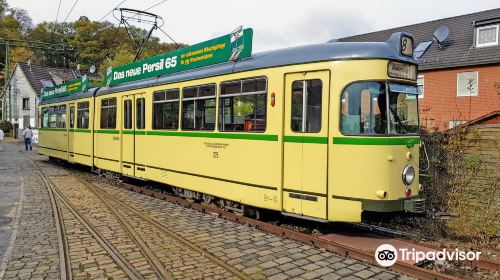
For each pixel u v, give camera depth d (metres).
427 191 8.94
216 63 9.34
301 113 7.35
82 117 16.27
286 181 7.55
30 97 48.31
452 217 8.19
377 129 6.84
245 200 8.29
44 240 7.25
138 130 12.09
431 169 8.99
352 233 7.55
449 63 24.22
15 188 13.12
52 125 20.28
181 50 10.53
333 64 6.98
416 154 7.30
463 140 8.73
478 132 8.49
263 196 7.90
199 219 8.91
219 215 9.16
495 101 22.73
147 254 6.43
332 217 6.95
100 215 9.16
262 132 7.92
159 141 11.08
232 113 8.63
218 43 9.28
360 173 6.77
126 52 36.00
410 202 7.03
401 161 6.98
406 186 7.04
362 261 6.21
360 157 6.77
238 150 8.45
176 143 10.37
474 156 8.49
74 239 7.29
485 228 7.64
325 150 7.00
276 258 6.34
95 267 5.91
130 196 11.70
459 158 8.72
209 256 6.37
